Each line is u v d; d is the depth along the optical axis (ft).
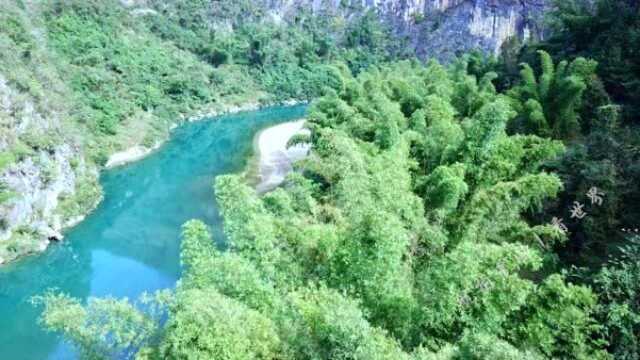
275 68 318.45
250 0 369.71
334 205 60.80
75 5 236.43
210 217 124.16
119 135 181.37
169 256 107.04
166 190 145.07
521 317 36.19
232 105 273.54
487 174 60.75
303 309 33.37
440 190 55.06
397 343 33.55
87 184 133.69
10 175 104.63
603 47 101.09
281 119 249.96
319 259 42.98
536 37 270.26
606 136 61.77
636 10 105.91
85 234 116.98
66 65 188.75
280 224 45.68
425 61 337.11
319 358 30.78
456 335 35.19
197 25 319.88
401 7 383.86
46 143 118.32
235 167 162.09
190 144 197.36
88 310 38.17
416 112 88.53
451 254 36.68
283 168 156.56
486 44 318.04
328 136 77.71
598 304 39.75
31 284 95.25
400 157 65.67
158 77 240.12
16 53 141.08
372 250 36.60
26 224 106.93
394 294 36.91
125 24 264.31
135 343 37.42
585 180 57.47
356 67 337.52
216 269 37.96
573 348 35.86
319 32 364.38
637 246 43.78
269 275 40.91
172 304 34.50
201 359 29.84
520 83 117.39
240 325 31.76
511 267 35.88
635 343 37.32
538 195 53.01
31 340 78.74
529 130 86.43
